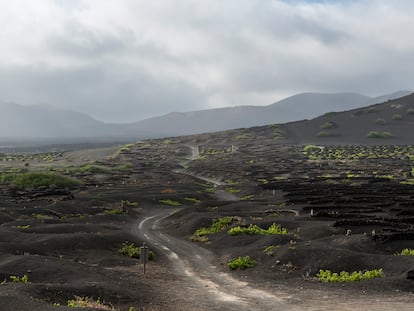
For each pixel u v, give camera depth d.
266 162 125.38
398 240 27.89
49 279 20.20
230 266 25.52
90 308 13.95
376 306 16.08
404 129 194.00
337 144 171.25
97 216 46.59
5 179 83.81
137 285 20.48
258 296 18.94
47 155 171.88
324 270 22.30
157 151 174.50
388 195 54.09
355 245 26.73
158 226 44.94
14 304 14.23
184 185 85.56
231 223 39.09
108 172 109.88
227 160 135.12
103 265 26.22
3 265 22.05
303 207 45.50
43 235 32.22
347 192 57.44
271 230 34.16
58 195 62.88
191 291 20.09
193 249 32.62
